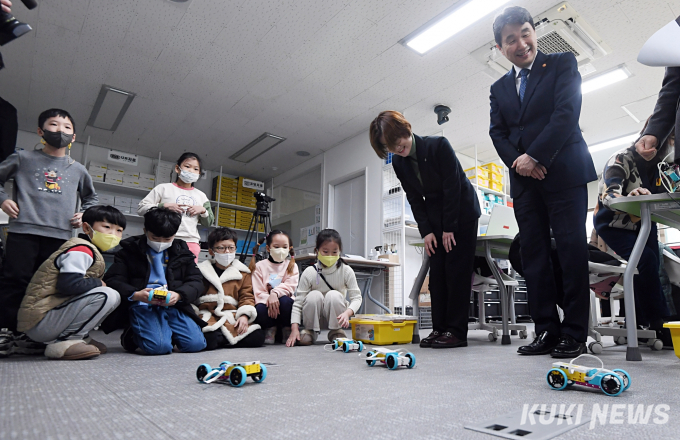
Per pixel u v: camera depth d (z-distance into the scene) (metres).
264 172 7.09
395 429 0.71
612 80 4.24
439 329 2.33
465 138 5.64
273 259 2.72
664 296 2.28
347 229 5.79
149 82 4.37
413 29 3.56
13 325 1.92
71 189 2.17
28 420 0.76
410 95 4.62
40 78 4.27
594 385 1.00
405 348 2.22
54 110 2.13
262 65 4.08
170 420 0.76
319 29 3.55
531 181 1.97
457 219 2.23
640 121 5.08
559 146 1.78
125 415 0.80
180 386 1.10
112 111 4.98
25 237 2.01
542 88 1.91
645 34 3.55
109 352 2.05
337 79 4.32
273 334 2.65
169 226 2.08
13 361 1.67
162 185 2.70
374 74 4.23
